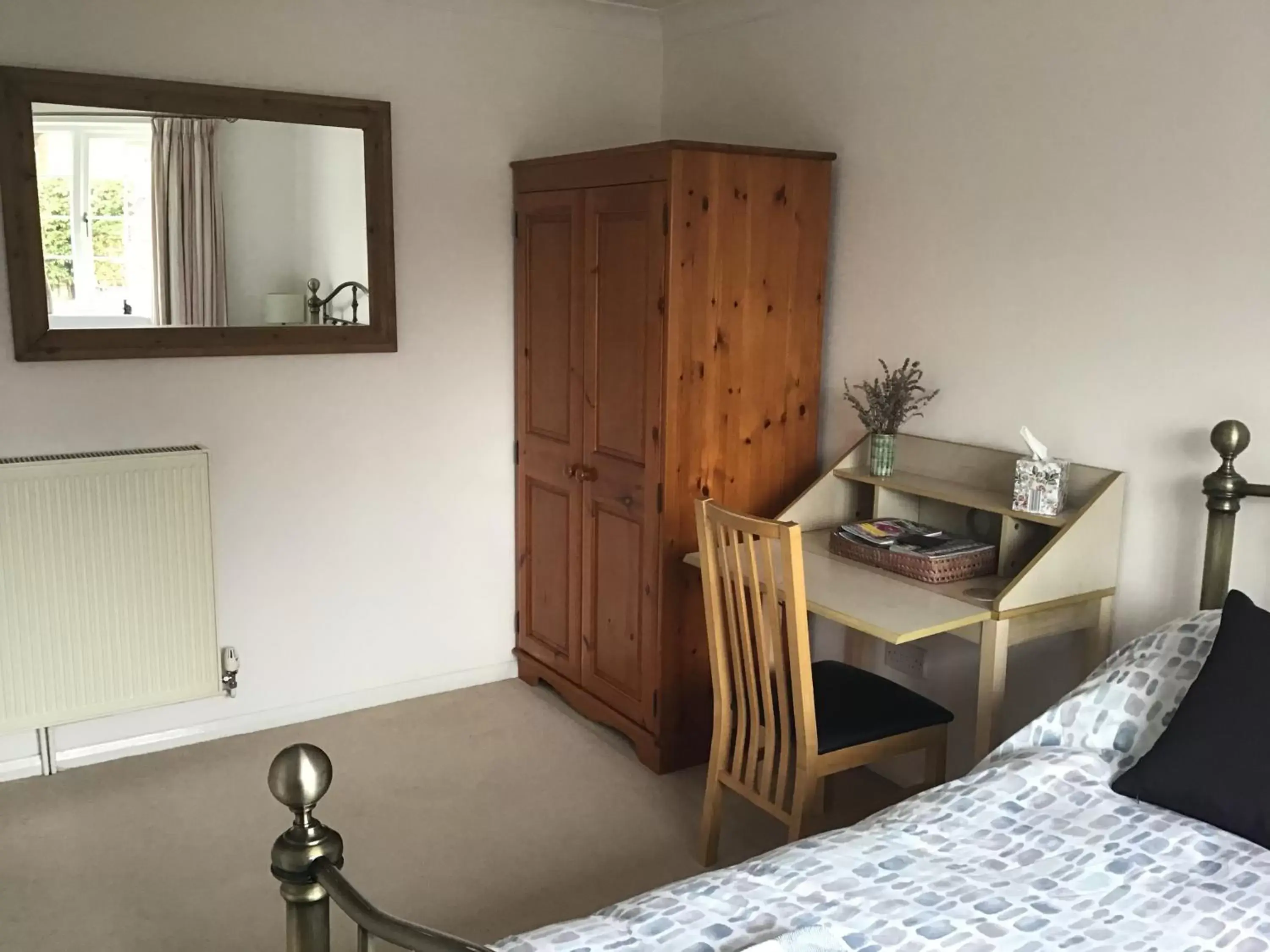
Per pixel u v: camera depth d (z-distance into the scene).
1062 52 2.63
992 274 2.86
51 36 2.92
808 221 3.22
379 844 2.83
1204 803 1.91
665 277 2.99
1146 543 2.58
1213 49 2.34
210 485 3.24
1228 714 1.94
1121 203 2.54
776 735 2.57
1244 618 2.04
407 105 3.45
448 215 3.57
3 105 2.86
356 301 3.43
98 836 2.85
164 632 3.21
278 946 2.41
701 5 3.66
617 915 1.65
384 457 3.60
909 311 3.10
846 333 3.31
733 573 2.65
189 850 2.79
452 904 2.58
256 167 3.22
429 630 3.79
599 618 3.48
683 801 3.10
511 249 3.70
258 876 2.68
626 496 3.27
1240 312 2.35
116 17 2.99
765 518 3.16
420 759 3.32
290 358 3.38
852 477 3.14
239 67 3.17
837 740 2.50
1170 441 2.50
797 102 3.39
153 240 3.11
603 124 3.83
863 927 1.60
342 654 3.64
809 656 2.42
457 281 3.63
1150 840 1.86
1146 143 2.48
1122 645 2.65
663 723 3.23
